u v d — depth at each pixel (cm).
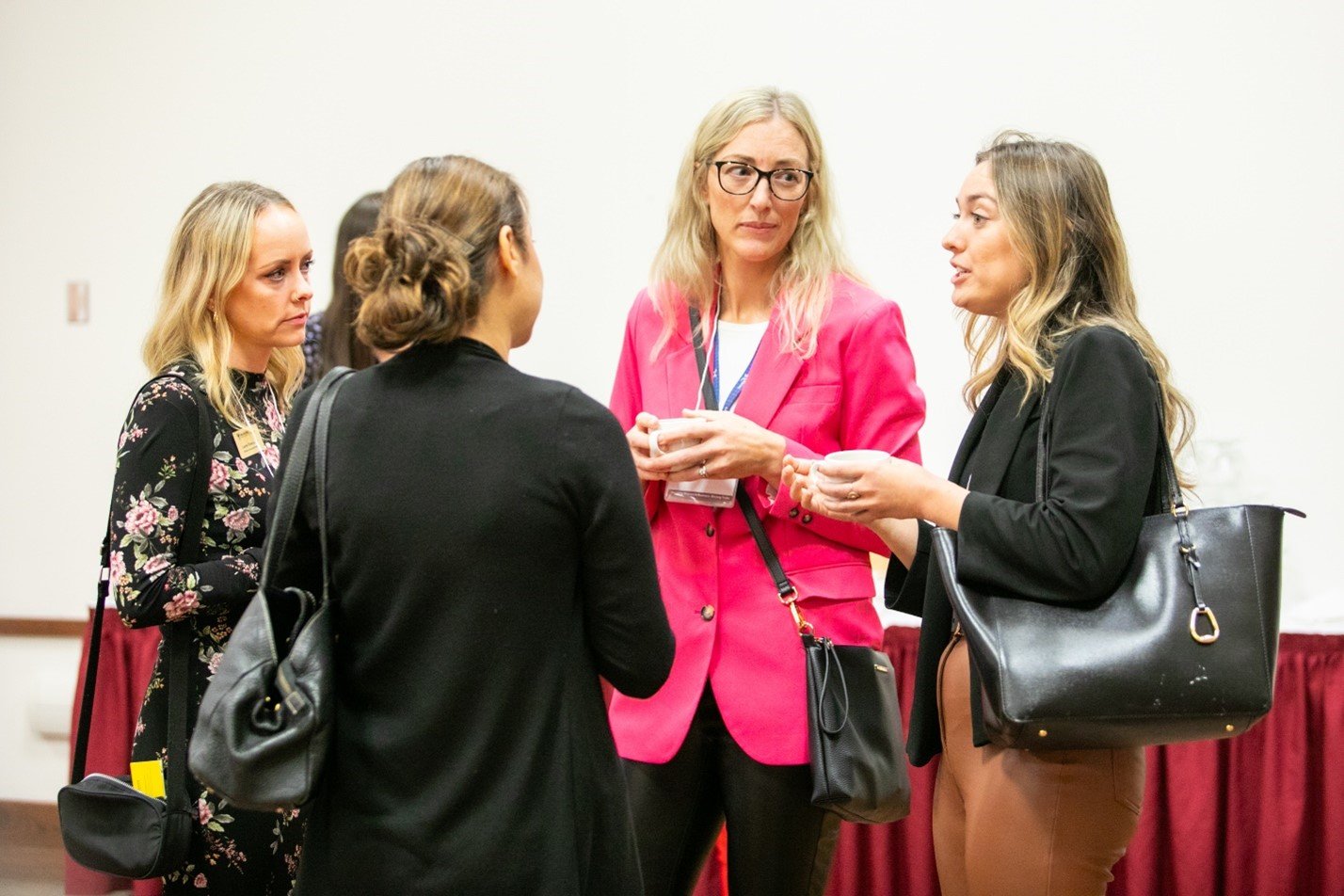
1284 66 357
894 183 382
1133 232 367
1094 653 154
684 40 395
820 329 206
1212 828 297
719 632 205
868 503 172
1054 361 168
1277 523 160
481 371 144
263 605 143
